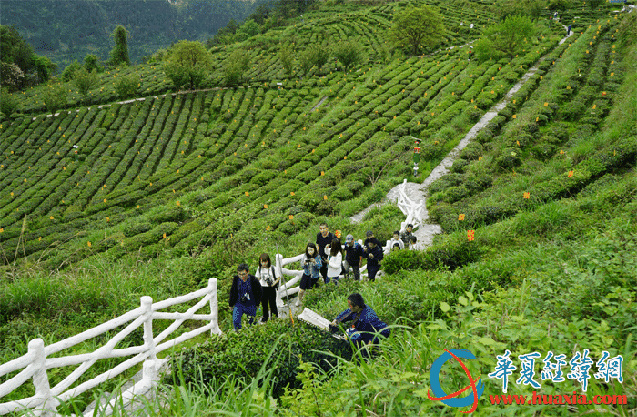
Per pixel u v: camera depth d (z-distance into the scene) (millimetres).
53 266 14227
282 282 8203
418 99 34188
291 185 22391
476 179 18188
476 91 30656
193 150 36656
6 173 35125
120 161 35625
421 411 2252
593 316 3240
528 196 12891
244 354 4348
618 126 18703
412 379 2645
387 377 2873
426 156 22734
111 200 27453
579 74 28078
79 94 52031
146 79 55812
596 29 37875
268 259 6375
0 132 43094
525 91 28516
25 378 3467
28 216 27484
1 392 3281
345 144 27109
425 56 49281
